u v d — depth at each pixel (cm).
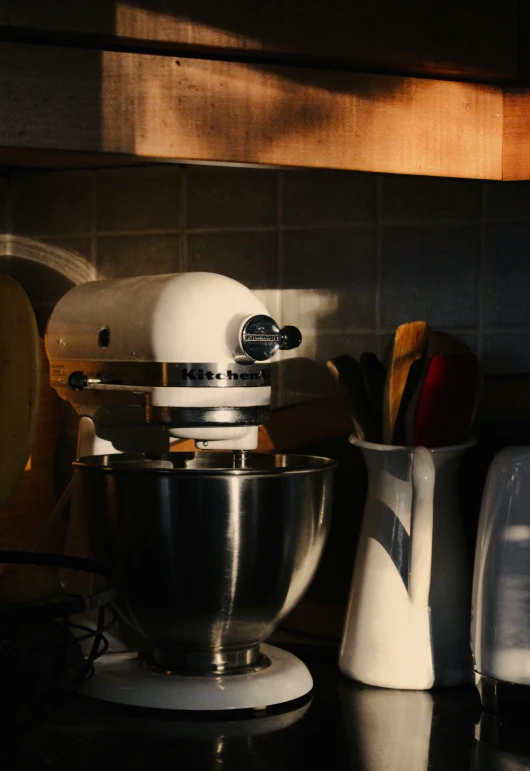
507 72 107
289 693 99
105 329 107
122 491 95
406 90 103
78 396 112
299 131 98
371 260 131
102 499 97
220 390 98
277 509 95
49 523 117
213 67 94
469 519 120
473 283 126
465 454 117
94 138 89
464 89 106
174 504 93
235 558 94
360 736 91
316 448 130
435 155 105
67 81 88
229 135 95
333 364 110
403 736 91
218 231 141
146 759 85
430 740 90
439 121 105
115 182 147
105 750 87
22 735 90
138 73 91
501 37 106
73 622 107
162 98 92
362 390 112
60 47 87
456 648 104
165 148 92
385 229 130
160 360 99
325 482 100
